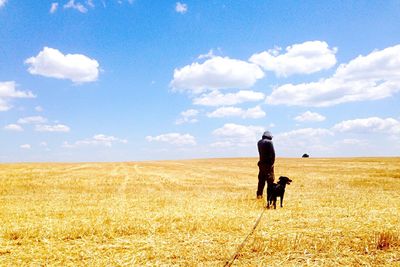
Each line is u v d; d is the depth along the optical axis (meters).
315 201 18.03
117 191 24.53
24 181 32.44
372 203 17.00
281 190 15.73
